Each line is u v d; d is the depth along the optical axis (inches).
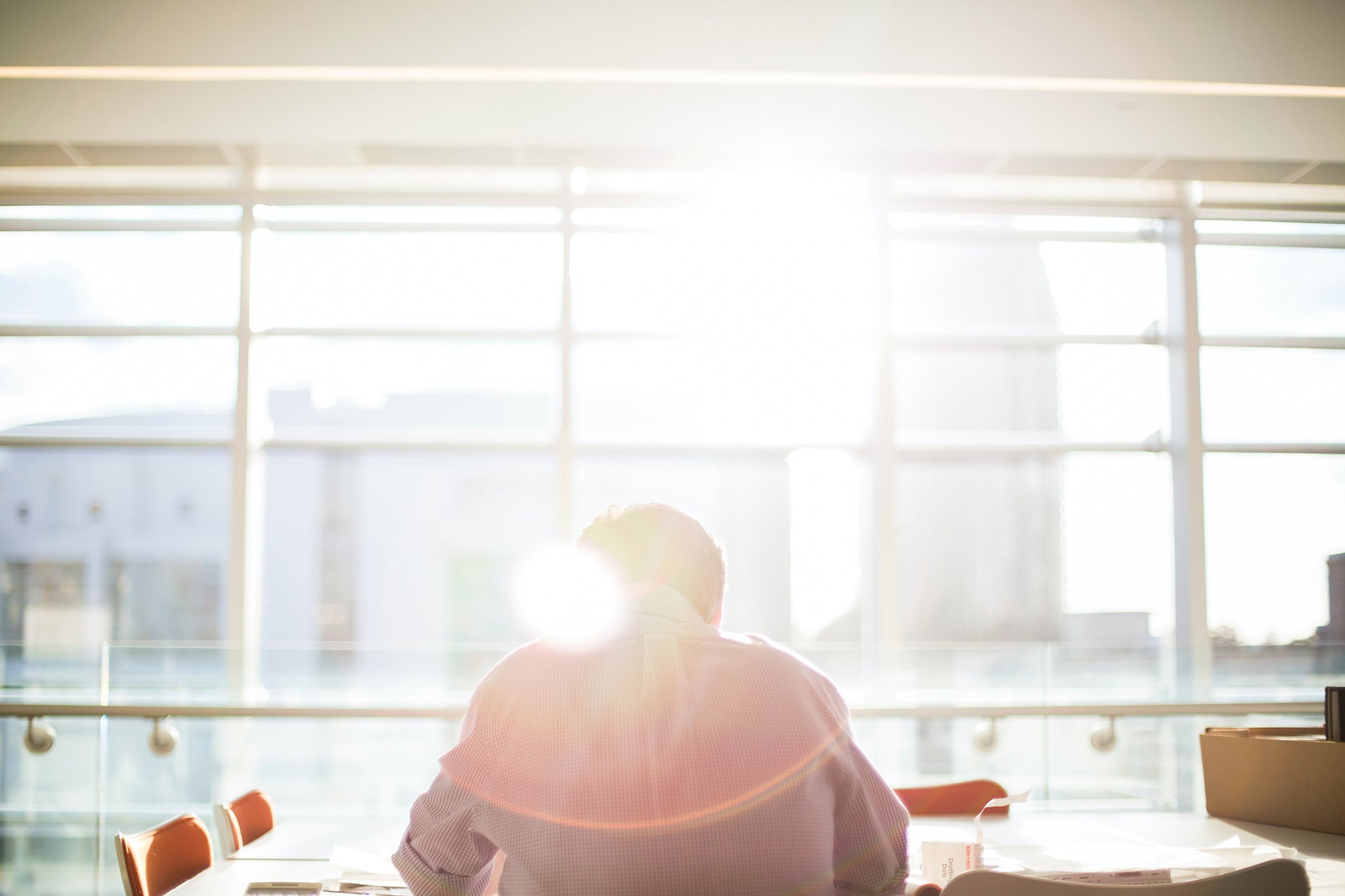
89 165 208.1
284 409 230.4
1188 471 233.0
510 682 60.9
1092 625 240.1
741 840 56.4
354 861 87.4
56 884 174.6
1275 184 217.8
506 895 59.5
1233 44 154.6
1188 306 234.4
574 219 231.5
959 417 238.4
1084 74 163.6
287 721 179.0
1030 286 240.7
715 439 233.9
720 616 68.5
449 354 232.4
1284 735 117.2
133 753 177.0
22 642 227.5
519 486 231.3
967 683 196.4
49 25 149.6
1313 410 238.2
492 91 171.5
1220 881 63.0
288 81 167.5
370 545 239.3
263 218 229.9
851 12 145.6
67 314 227.8
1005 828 107.3
